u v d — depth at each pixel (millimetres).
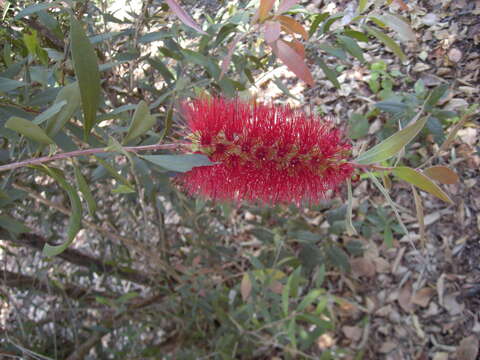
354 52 354
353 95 743
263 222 590
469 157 644
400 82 725
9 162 293
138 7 583
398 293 642
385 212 604
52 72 304
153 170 394
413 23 755
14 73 283
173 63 637
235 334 540
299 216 681
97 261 516
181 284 550
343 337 643
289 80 792
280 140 233
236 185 246
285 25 205
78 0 325
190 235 656
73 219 196
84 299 534
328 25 351
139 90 424
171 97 354
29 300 452
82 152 197
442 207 649
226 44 460
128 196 467
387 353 622
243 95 356
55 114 197
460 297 606
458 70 701
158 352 532
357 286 667
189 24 202
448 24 736
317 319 450
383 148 205
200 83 363
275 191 245
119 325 521
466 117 220
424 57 729
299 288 689
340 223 553
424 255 643
